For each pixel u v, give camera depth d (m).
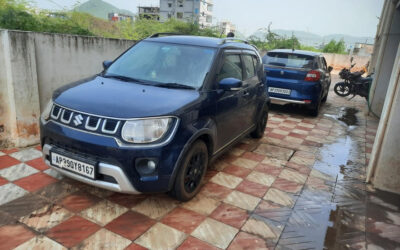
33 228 2.53
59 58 4.35
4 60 3.74
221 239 2.59
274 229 2.79
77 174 2.65
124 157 2.47
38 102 4.13
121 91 2.97
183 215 2.88
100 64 5.00
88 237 2.48
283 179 3.86
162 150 2.56
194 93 3.09
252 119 4.70
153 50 3.74
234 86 3.24
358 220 3.06
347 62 24.56
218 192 3.38
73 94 2.91
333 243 2.67
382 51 7.48
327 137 5.88
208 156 3.33
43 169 3.53
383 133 3.72
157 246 2.44
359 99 10.73
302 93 6.86
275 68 7.06
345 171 4.29
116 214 2.81
